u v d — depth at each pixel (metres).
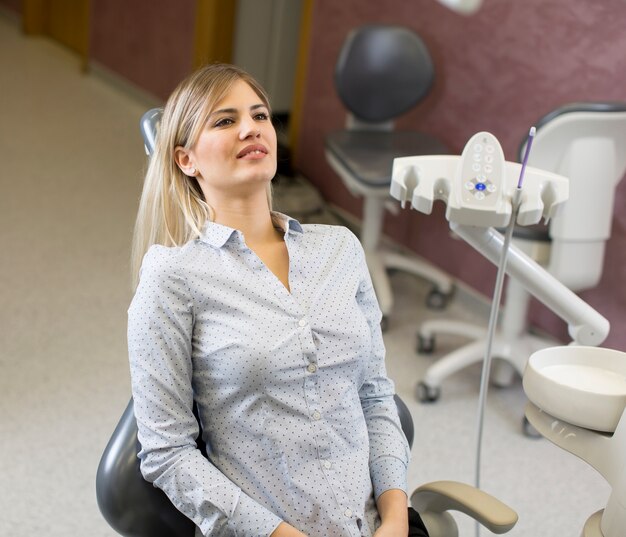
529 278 1.70
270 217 1.67
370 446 1.66
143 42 5.66
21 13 7.20
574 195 2.75
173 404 1.51
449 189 1.58
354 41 3.59
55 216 4.12
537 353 1.54
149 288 1.52
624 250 3.07
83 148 4.96
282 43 5.24
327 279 1.61
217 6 5.03
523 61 3.35
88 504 2.42
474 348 3.06
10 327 3.19
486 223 1.54
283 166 4.39
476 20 3.50
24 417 2.73
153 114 1.87
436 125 3.75
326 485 1.53
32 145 4.92
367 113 3.65
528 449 2.82
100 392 2.89
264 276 1.56
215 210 1.61
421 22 3.73
